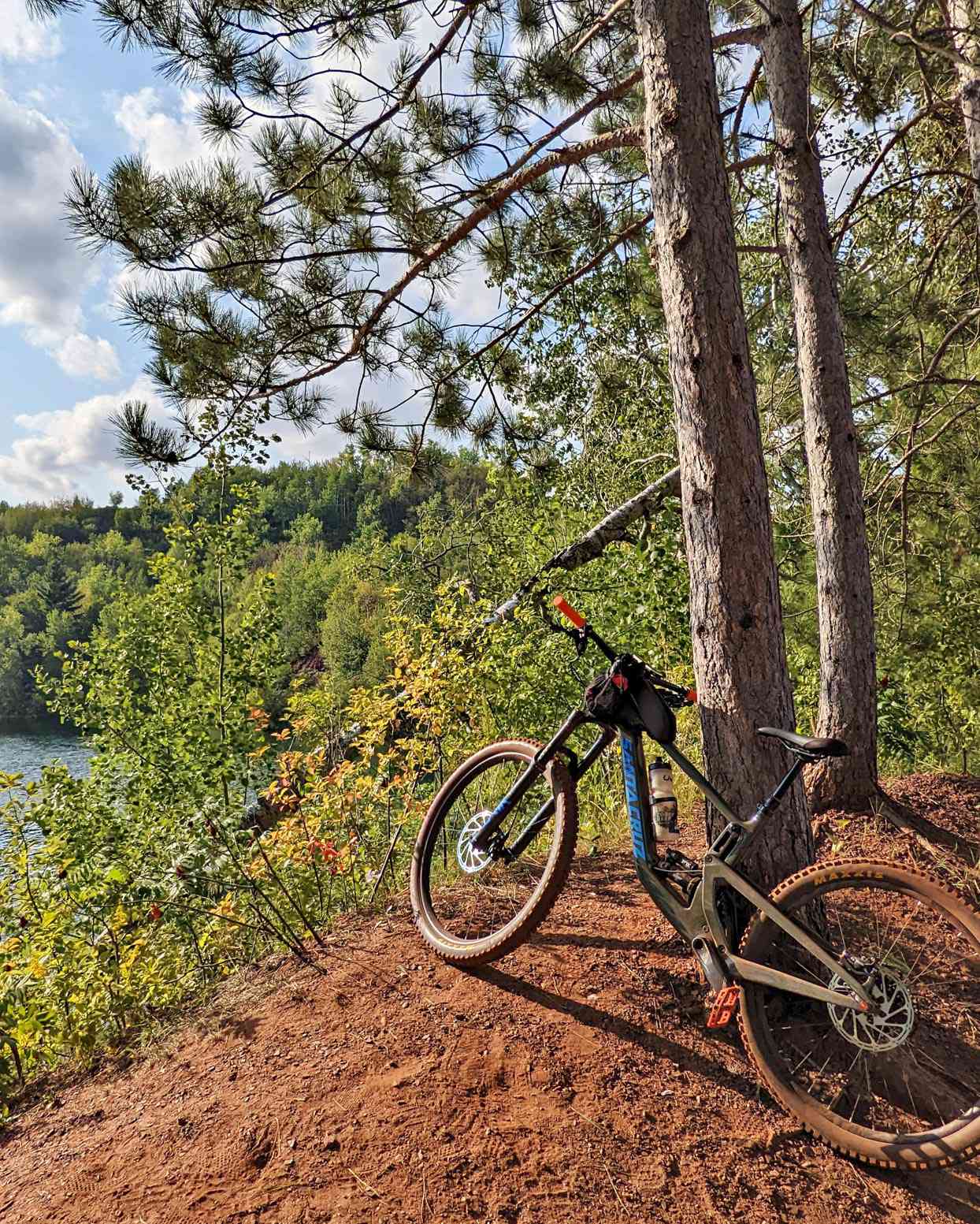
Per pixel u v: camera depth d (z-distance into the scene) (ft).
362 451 22.48
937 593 27.55
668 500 25.11
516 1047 8.63
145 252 16.21
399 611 22.62
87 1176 7.85
